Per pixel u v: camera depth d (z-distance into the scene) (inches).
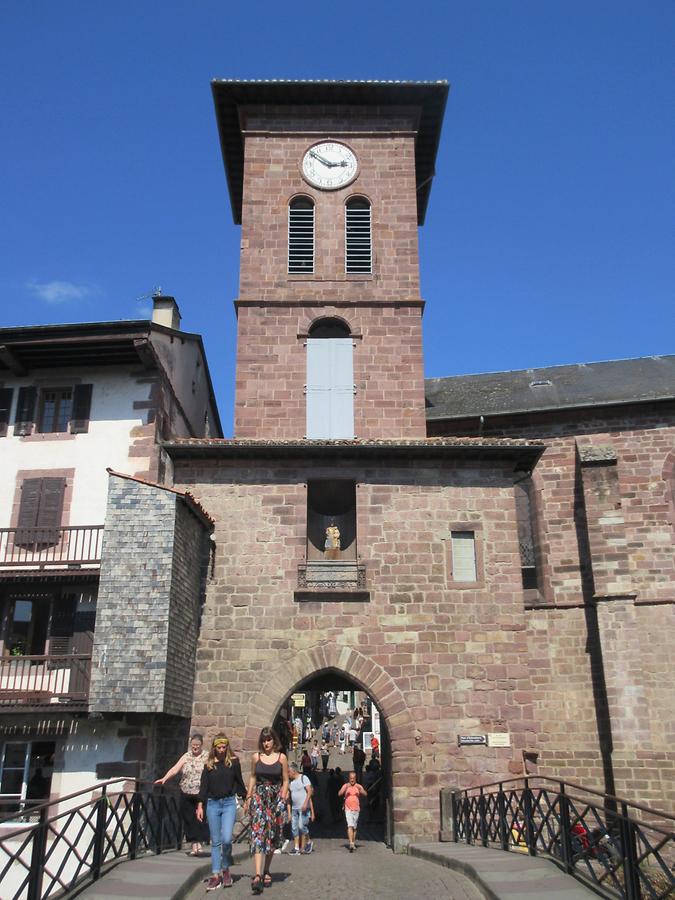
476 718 677.3
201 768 489.4
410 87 969.5
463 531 734.5
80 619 693.3
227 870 386.9
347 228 943.0
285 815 404.2
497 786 657.6
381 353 879.7
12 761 643.5
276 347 879.1
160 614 623.5
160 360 789.2
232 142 1069.8
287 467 748.6
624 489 896.3
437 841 638.5
